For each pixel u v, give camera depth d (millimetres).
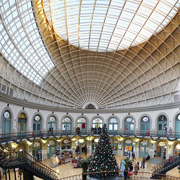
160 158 34969
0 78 24672
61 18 28656
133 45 33875
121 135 40750
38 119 37781
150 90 39188
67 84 44812
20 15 22531
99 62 40781
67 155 36875
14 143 26844
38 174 19875
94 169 21734
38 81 36969
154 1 24328
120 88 45188
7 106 26922
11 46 24859
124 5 26328
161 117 37000
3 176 24422
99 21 30406
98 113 46250
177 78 32219
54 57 36062
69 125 44969
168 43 28797
